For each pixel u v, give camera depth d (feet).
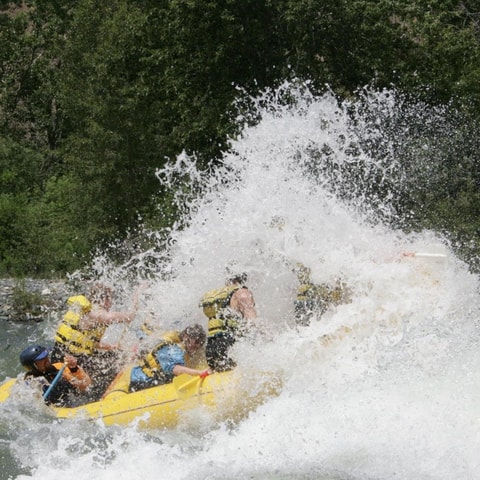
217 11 286.46
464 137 249.55
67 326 117.60
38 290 253.85
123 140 300.61
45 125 492.13
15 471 95.45
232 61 292.61
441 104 281.33
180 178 245.45
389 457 91.97
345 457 92.84
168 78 292.81
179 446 99.66
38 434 105.29
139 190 301.22
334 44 288.51
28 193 384.47
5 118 495.00
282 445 96.43
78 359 116.88
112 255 278.67
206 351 108.78
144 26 300.40
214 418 103.86
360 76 290.56
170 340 110.32
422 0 290.76
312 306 111.55
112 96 303.48
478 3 328.08
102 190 303.48
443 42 284.00
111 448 99.86
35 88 495.82
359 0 287.28
